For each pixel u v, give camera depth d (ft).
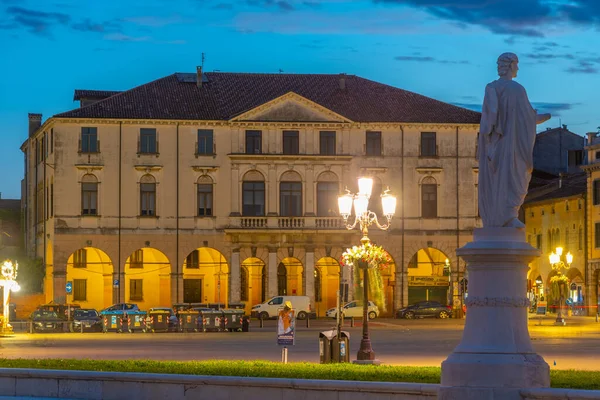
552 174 392.47
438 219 322.34
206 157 316.40
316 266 330.13
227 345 186.70
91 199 312.91
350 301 320.29
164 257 326.85
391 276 323.57
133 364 109.50
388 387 82.02
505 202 73.87
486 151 74.59
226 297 322.14
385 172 321.11
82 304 322.34
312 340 201.87
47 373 101.55
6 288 233.14
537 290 363.76
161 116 314.14
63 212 310.86
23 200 388.37
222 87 331.16
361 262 132.87
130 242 313.32
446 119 322.96
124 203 313.53
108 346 183.93
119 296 312.50
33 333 242.78
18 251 374.84
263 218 316.19
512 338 72.38
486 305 72.79
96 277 323.98
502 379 71.10
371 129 320.91
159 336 227.81
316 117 318.86
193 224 315.58
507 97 73.97
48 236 321.93
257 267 329.31
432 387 80.07
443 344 186.09
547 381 72.33
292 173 318.45
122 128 313.94
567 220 347.36
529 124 74.28
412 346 179.73
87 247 311.27
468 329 73.56
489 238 73.67
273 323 292.61
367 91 334.24
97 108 314.76
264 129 318.04
